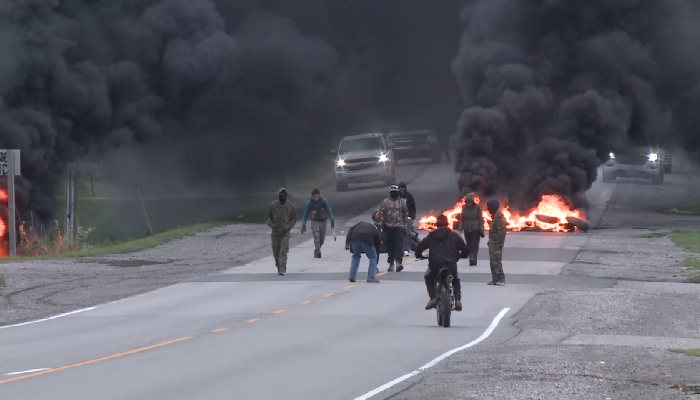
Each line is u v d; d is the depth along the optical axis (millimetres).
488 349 43375
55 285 73625
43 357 42719
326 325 52594
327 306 60969
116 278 78625
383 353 42625
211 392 33562
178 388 34344
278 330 50719
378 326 52188
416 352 42938
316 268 83812
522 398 31234
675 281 72938
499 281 70875
